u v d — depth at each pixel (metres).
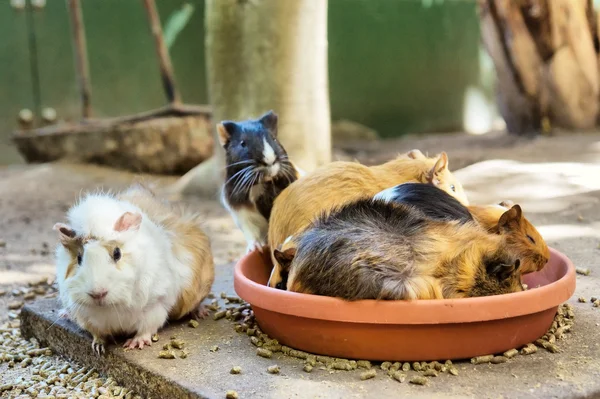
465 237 1.07
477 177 2.15
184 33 3.99
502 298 1.03
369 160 2.88
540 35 3.09
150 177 2.98
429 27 4.59
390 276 1.03
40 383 1.15
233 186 1.33
